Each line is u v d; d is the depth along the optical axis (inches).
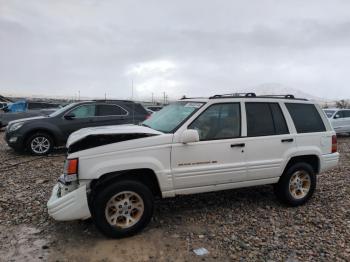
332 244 163.2
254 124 202.8
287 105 217.9
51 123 402.6
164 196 179.3
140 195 169.9
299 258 149.5
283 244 163.3
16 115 686.5
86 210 161.0
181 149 179.5
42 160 369.1
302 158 222.4
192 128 185.0
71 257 149.8
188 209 210.4
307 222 191.0
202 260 148.1
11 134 396.8
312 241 166.4
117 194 165.0
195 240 167.3
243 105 202.2
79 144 165.2
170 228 181.6
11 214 200.2
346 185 272.5
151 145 173.3
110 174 167.6
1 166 336.5
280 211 208.1
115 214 166.7
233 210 209.2
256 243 164.2
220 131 192.5
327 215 201.9
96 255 151.7
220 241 166.4
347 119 700.0
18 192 244.2
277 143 205.9
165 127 191.6
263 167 201.3
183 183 181.2
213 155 187.5
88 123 414.9
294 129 214.7
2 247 158.9
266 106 210.2
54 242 164.4
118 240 166.7
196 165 183.5
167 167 177.0
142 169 172.9
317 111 229.6
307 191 219.3
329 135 228.2
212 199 229.1
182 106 208.2
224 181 191.5
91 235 172.2
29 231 176.9
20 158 382.3
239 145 193.9
